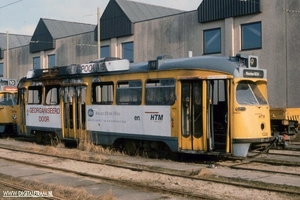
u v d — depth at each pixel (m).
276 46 22.33
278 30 22.22
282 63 22.08
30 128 19.86
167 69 13.98
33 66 41.28
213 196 8.93
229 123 12.74
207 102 13.02
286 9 21.84
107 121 16.02
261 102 13.43
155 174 11.55
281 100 22.14
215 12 24.77
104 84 16.27
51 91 18.69
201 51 25.92
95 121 16.52
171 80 13.87
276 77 22.36
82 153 15.89
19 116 20.64
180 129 13.56
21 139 23.38
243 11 23.39
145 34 29.44
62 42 37.38
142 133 14.72
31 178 11.12
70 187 9.69
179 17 27.20
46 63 39.56
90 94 16.70
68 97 17.72
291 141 19.56
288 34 21.81
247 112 12.81
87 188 9.78
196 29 26.20
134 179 11.02
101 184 10.25
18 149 17.89
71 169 12.73
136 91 14.99
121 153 15.91
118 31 31.05
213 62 13.12
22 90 20.48
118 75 15.64
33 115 19.69
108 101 16.08
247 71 13.09
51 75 18.56
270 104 22.64
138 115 14.87
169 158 14.41
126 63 15.36
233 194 9.12
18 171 12.28
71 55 36.47
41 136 19.84
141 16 31.36
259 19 23.00
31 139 23.27
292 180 10.48
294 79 21.56
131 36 30.52
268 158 14.59
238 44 23.97
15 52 43.72
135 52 30.19
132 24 30.12
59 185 9.82
